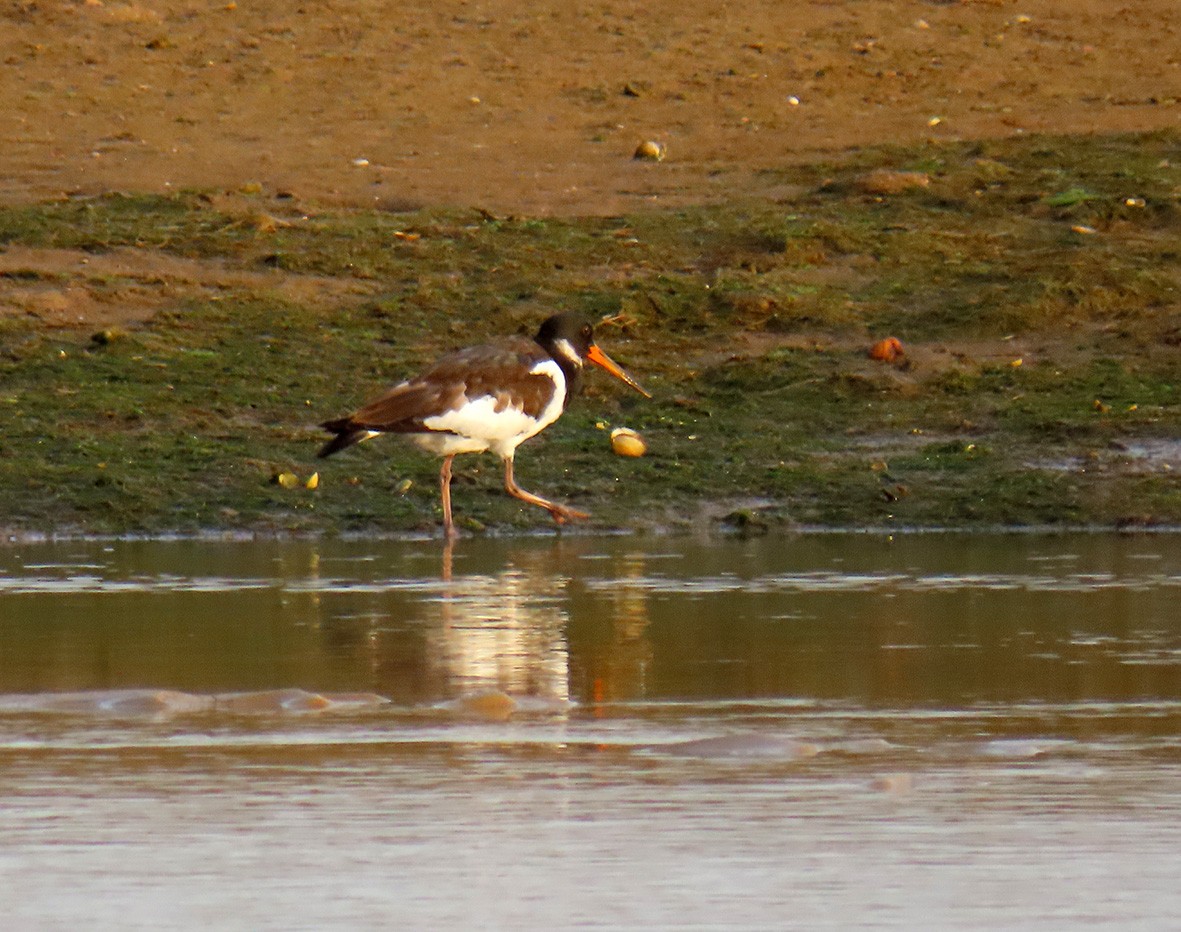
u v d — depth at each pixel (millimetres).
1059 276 19406
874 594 11359
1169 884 5660
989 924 5297
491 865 5871
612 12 28969
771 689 8594
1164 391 17219
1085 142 23547
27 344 17734
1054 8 29594
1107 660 9234
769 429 16594
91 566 12703
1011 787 6805
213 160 23016
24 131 23797
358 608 10867
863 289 19516
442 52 27156
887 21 28922
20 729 7746
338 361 17781
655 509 14992
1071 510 14867
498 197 21922
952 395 17234
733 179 22516
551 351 15664
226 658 9328
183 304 18781
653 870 5820
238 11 28453
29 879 5734
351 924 5309
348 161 23109
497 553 13391
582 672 8984
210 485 15172
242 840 6137
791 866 5855
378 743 7512
